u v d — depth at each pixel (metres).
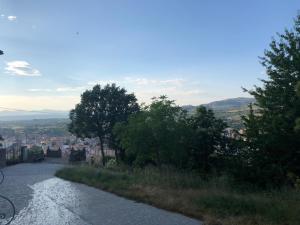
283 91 19.67
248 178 17.69
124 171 21.53
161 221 10.21
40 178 20.53
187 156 21.30
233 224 9.33
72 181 19.17
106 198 13.74
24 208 12.15
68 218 10.83
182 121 21.08
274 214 9.66
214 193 12.06
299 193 11.69
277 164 18.41
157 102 21.00
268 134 18.81
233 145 19.92
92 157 41.50
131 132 20.84
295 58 19.77
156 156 21.22
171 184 14.93
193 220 10.27
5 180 19.36
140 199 13.11
